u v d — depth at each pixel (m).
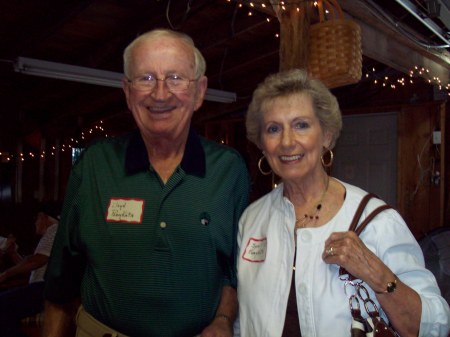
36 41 3.96
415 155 5.54
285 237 1.38
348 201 1.33
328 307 1.25
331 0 2.43
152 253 1.37
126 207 1.40
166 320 1.37
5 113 6.57
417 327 1.17
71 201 1.49
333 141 1.43
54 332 1.57
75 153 7.34
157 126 1.39
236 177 1.56
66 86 5.61
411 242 1.27
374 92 6.13
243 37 4.75
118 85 4.61
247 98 6.22
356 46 2.33
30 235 6.74
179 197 1.42
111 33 4.22
